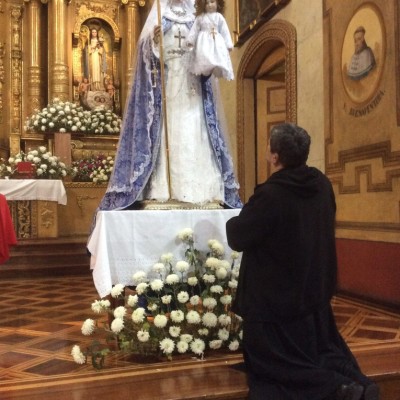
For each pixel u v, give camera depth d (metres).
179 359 2.89
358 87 4.90
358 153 4.91
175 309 3.09
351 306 4.58
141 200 3.47
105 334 3.53
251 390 2.32
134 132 3.47
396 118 4.34
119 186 3.44
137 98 3.53
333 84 5.35
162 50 3.38
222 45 3.36
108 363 2.85
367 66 4.75
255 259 2.41
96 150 9.20
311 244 2.32
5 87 10.41
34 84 10.41
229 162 3.68
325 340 2.46
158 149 3.45
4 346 3.23
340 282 5.25
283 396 2.24
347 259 5.14
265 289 2.35
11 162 7.89
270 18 6.89
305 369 2.25
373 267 4.71
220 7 3.50
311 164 5.91
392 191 4.42
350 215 5.09
